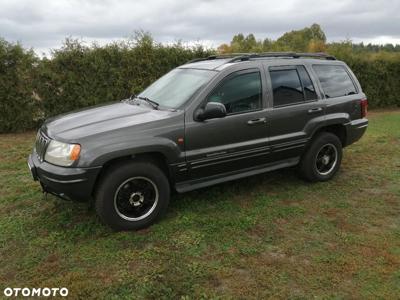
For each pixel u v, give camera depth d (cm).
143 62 1086
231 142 455
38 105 1003
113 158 380
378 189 543
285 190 529
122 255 363
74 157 370
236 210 461
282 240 394
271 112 483
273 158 502
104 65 1040
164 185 417
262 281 325
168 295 308
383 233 411
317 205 483
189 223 425
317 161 554
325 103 537
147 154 412
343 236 402
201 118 423
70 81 1007
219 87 446
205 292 311
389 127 1044
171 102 447
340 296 307
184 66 532
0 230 409
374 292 311
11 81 953
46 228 414
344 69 587
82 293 310
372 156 718
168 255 363
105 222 397
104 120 411
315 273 337
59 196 393
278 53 531
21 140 873
